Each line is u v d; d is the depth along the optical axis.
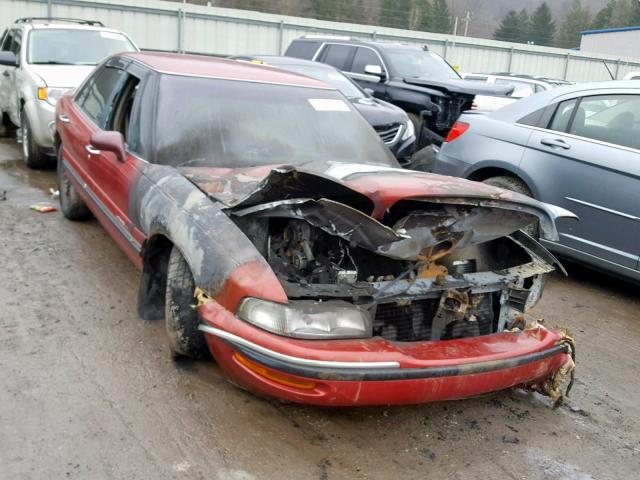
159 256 3.63
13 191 7.04
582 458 3.03
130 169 4.02
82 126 5.16
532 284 3.62
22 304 4.18
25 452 2.74
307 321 2.74
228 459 2.80
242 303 2.80
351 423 3.15
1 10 16.22
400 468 2.84
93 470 2.66
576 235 5.34
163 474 2.67
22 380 3.28
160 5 18.42
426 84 9.53
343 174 3.17
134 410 3.10
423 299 3.17
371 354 2.71
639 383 3.85
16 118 8.87
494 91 9.59
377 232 2.77
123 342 3.75
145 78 4.41
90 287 4.52
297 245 3.07
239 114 4.20
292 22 20.39
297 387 2.71
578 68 26.25
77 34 8.88
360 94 8.73
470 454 2.99
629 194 4.96
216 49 19.53
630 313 5.03
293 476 2.72
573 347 3.28
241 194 3.22
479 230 3.08
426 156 5.32
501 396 3.56
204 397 3.25
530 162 5.60
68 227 5.82
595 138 5.30
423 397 2.80
